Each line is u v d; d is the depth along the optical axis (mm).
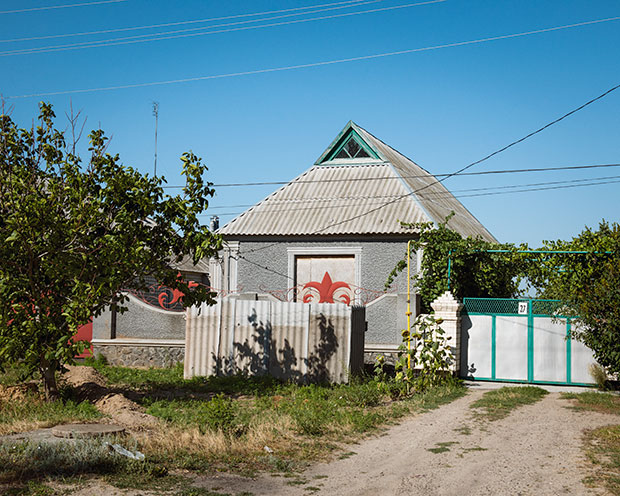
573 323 15586
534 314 16781
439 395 14586
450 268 17969
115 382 15312
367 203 22453
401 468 8297
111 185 12180
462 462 8625
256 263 22391
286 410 11883
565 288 16672
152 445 8781
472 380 17047
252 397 13898
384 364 17812
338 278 21609
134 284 13383
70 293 12234
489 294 18672
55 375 12969
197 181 13047
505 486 7449
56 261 11484
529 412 12500
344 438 10086
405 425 11344
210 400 13047
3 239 11172
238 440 9336
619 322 13992
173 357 19094
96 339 19531
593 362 16188
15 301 11672
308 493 7070
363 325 17219
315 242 21766
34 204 11070
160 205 12766
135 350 19266
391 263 20750
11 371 15164
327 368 16094
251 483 7383
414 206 21750
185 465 7906
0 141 12250
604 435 10148
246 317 16656
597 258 16688
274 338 16375
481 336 17094
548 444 9680
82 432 9000
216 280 22688
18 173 11875
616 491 7168
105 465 7590
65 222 11695
